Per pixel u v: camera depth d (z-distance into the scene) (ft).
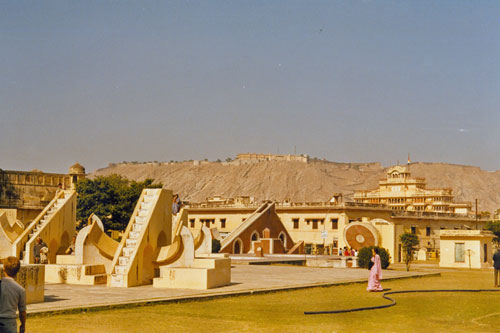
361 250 162.61
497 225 360.07
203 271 88.48
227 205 351.46
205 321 63.67
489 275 153.79
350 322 65.82
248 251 270.26
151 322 62.08
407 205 488.85
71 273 94.53
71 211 125.90
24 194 283.59
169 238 103.96
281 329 60.23
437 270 180.04
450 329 62.75
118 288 88.33
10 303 39.32
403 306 80.07
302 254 269.85
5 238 116.06
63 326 58.49
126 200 271.49
